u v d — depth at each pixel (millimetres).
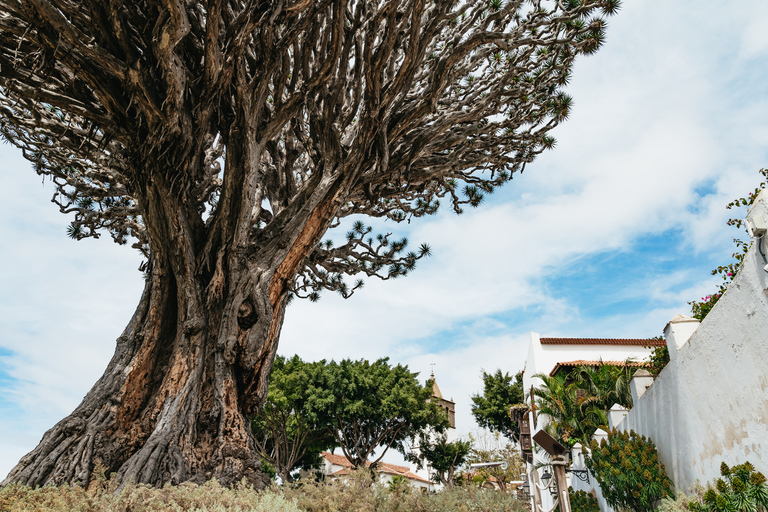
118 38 9109
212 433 10227
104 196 15648
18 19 9023
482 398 44250
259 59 10773
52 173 15250
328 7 11484
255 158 11453
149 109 9586
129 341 11234
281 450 30547
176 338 11062
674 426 8453
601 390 21391
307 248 12305
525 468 37469
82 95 10672
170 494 5938
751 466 5480
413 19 10352
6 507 5609
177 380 10414
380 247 17172
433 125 13031
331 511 7098
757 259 5441
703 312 10281
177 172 10625
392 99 11328
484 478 35156
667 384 8719
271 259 11672
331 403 29750
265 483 9891
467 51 11234
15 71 9719
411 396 31234
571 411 21234
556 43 11359
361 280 18219
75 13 8898
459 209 17078
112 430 9914
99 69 9641
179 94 9438
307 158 16312
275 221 12359
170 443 9461
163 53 8734
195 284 11273
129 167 11172
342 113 14492
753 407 5738
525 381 33969
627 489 9656
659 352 12258
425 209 18219
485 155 14664
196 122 10578
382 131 12016
